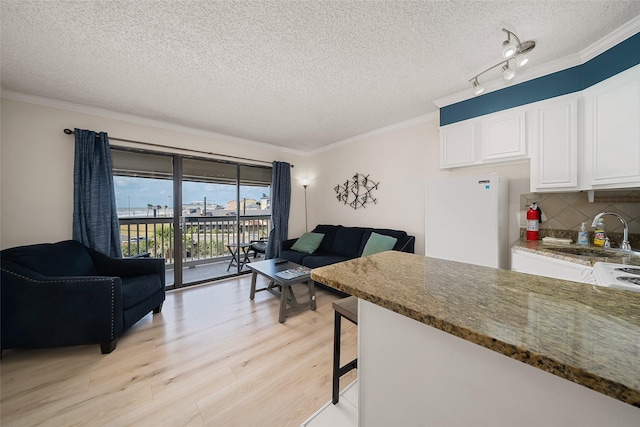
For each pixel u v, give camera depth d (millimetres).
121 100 2609
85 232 2619
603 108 1696
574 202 2113
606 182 1678
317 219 4816
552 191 1980
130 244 3383
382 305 673
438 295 692
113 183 2848
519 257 1993
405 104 2770
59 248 2295
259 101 2662
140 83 2268
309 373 1698
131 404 1423
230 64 1981
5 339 1804
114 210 2836
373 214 3805
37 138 2502
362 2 1393
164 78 2184
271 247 4305
